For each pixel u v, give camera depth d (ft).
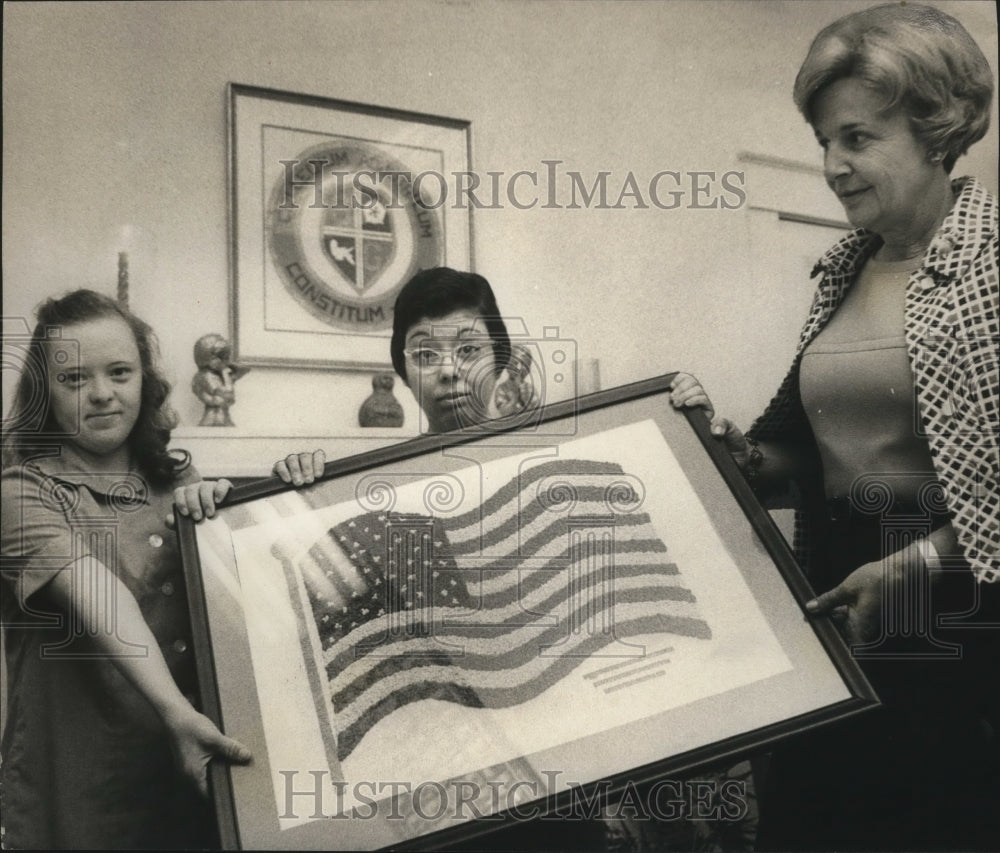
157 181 7.19
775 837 6.85
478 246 7.58
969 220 6.72
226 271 7.21
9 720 6.47
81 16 7.18
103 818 6.41
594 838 6.46
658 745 5.75
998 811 6.43
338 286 7.38
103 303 6.95
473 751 5.77
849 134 6.88
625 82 7.92
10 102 7.03
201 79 7.34
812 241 7.95
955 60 6.66
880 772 6.64
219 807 5.57
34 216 6.97
